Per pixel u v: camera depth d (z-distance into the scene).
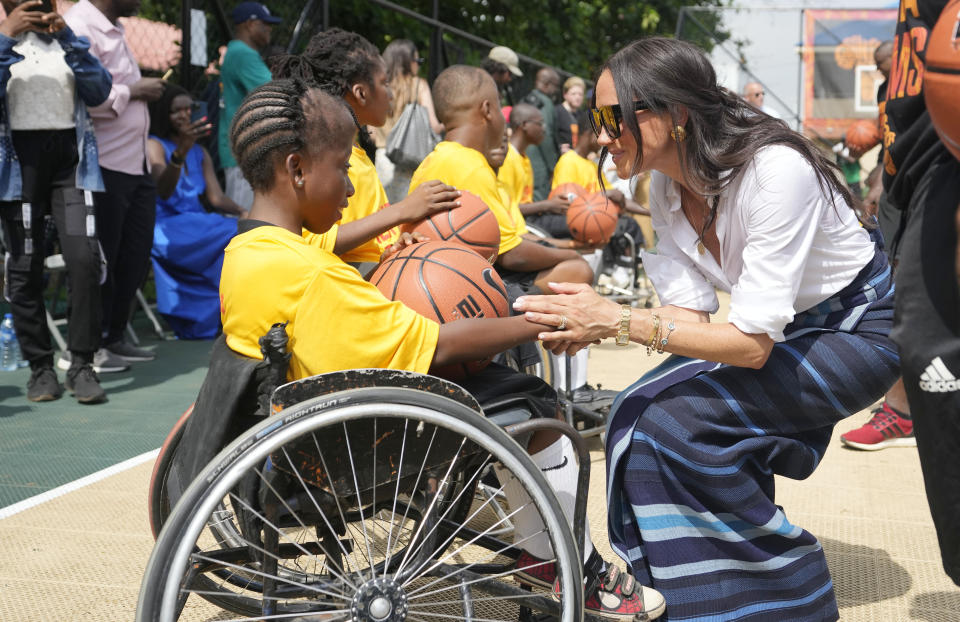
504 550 2.09
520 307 1.99
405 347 1.86
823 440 2.25
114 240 5.52
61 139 4.65
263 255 1.84
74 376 4.85
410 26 11.48
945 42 1.46
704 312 2.32
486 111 3.54
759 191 1.97
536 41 16.56
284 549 1.93
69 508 3.22
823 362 2.08
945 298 1.57
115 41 5.44
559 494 2.13
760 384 2.08
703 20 13.98
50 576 2.63
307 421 1.65
